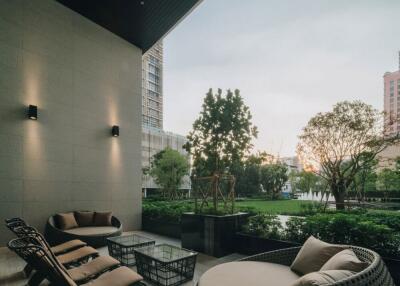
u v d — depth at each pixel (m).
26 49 6.42
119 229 5.92
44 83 6.68
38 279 2.71
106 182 7.82
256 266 2.62
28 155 6.22
